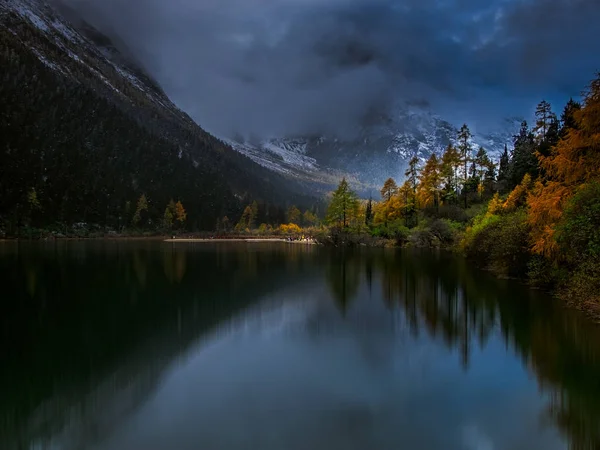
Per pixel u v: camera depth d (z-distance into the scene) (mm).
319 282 25766
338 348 12453
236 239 109375
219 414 8281
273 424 7832
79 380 10203
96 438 7484
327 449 6910
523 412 8078
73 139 149375
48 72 190000
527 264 22031
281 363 11234
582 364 10430
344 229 72812
